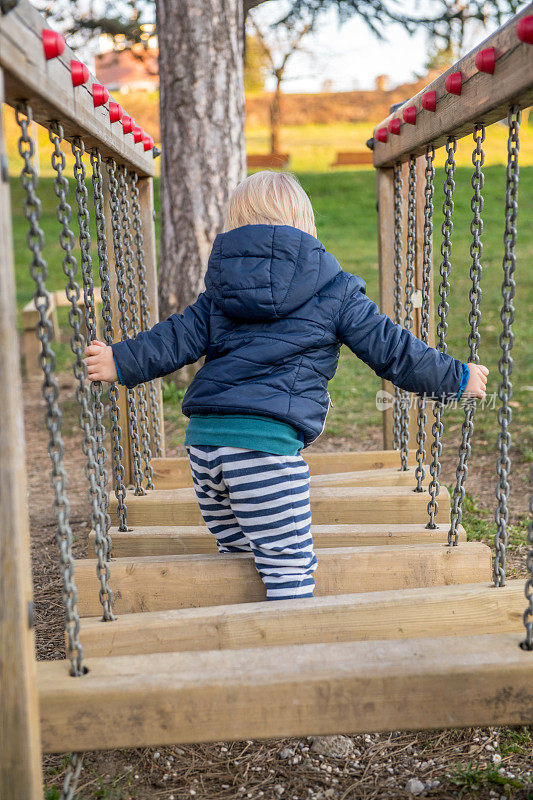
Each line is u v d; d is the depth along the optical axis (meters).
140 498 2.99
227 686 1.58
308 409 2.12
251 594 2.22
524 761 2.01
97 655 1.87
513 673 1.61
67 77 1.71
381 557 2.29
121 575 2.23
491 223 13.42
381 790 1.90
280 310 2.11
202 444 2.12
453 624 1.97
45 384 1.56
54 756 2.10
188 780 1.96
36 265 1.55
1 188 1.33
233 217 2.36
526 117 23.56
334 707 1.60
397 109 3.24
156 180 16.41
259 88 25.05
